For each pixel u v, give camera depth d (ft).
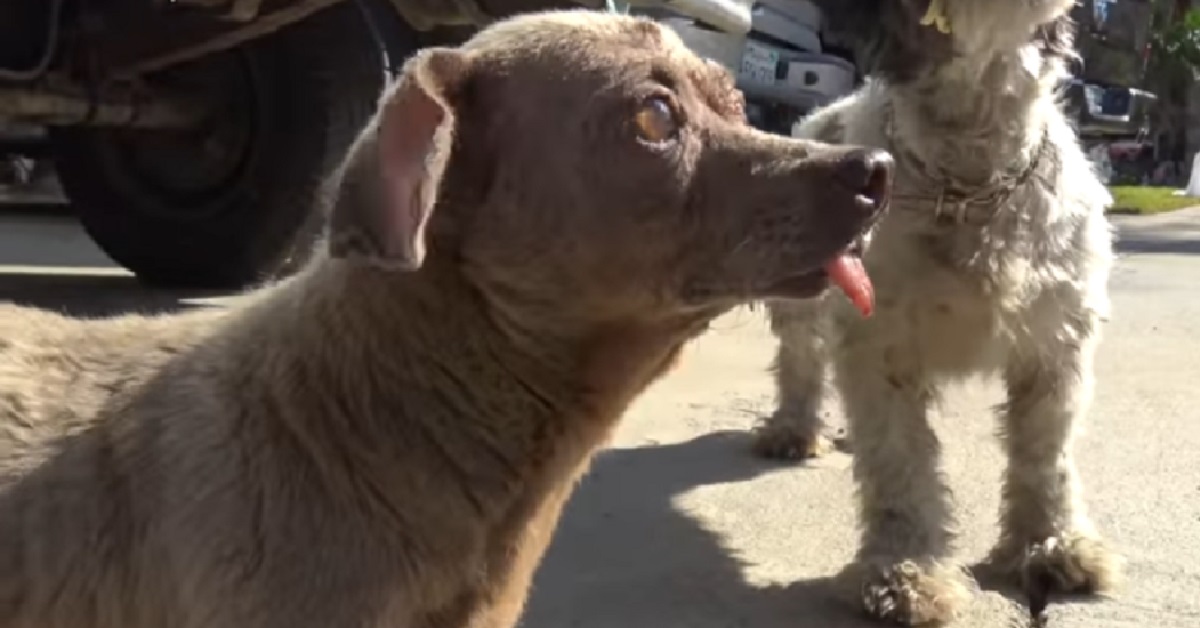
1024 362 3.48
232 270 6.18
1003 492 3.59
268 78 5.72
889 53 3.41
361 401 2.17
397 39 5.63
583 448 2.31
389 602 2.12
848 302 3.43
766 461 4.38
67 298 6.05
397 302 2.18
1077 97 4.83
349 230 1.99
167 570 2.14
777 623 3.12
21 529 2.18
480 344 2.19
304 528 2.11
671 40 2.29
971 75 3.25
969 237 3.33
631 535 3.64
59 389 2.30
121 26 5.27
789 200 2.12
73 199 6.51
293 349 2.23
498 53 2.21
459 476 2.19
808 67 8.62
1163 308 7.25
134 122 5.63
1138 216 14.84
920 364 3.44
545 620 3.05
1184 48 24.97
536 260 2.16
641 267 2.16
